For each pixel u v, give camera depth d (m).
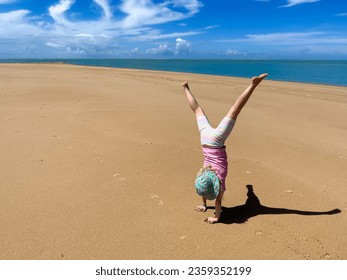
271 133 7.29
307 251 3.21
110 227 3.50
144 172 4.88
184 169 5.03
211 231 3.49
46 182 4.50
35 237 3.30
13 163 5.15
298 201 4.17
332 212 3.91
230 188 4.49
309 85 19.77
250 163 5.34
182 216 3.76
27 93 12.00
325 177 4.91
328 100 12.89
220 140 3.60
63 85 14.75
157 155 5.57
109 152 5.67
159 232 3.44
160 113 8.85
